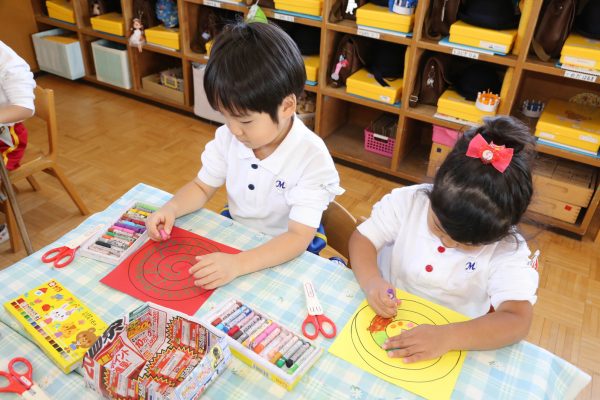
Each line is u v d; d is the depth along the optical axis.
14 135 1.88
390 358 0.84
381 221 1.16
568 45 2.02
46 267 1.01
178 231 1.13
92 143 2.91
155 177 2.63
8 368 0.80
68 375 0.80
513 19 2.20
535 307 1.93
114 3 3.48
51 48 3.54
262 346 0.83
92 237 1.08
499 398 0.78
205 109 3.11
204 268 0.98
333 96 2.66
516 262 1.00
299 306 0.94
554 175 2.26
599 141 2.08
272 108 0.99
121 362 0.82
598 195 2.15
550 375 0.84
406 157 2.77
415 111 2.45
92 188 2.51
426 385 0.80
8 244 2.11
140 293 0.95
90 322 0.88
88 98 3.48
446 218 0.90
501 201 0.86
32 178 2.43
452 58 2.55
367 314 0.93
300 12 2.55
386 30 2.36
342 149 2.82
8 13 3.45
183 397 0.72
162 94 3.36
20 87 1.75
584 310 1.93
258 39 0.98
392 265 1.17
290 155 1.18
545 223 1.37
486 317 0.91
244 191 1.26
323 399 0.77
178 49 3.12
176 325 0.85
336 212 1.27
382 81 2.51
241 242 1.10
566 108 2.32
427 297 1.13
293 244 1.08
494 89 2.35
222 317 0.89
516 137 0.92
